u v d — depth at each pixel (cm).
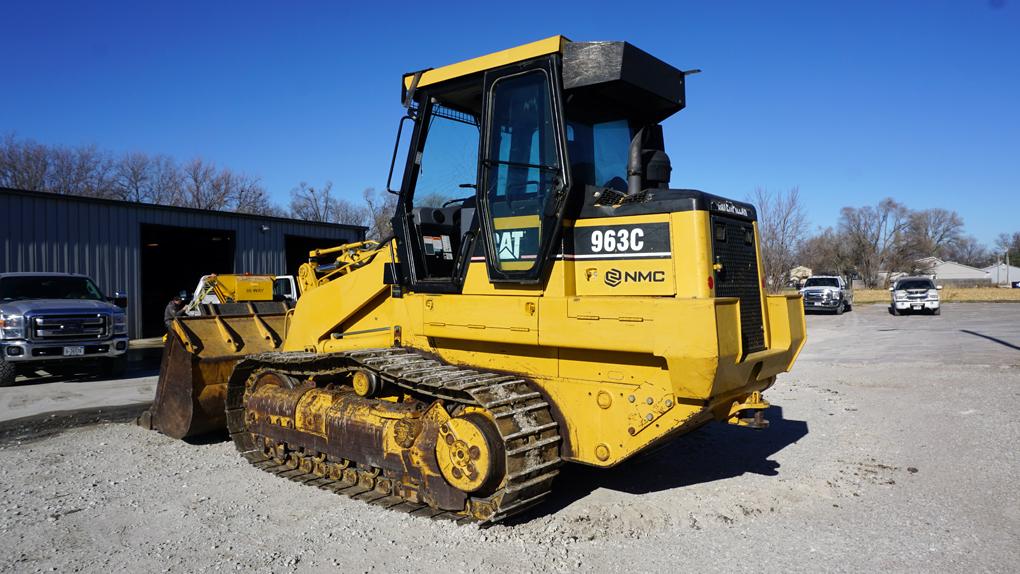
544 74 457
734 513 491
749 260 474
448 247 554
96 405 923
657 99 489
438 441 468
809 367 1241
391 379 505
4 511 503
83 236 1811
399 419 493
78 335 1176
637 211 431
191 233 2359
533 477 438
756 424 480
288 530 459
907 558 410
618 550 425
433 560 408
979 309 3088
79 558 417
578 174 469
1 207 1661
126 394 1032
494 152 477
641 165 482
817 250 7131
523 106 466
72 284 1285
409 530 455
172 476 591
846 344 1627
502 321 463
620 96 480
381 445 503
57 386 1125
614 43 438
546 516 482
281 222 2298
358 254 627
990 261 11656
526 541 436
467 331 483
